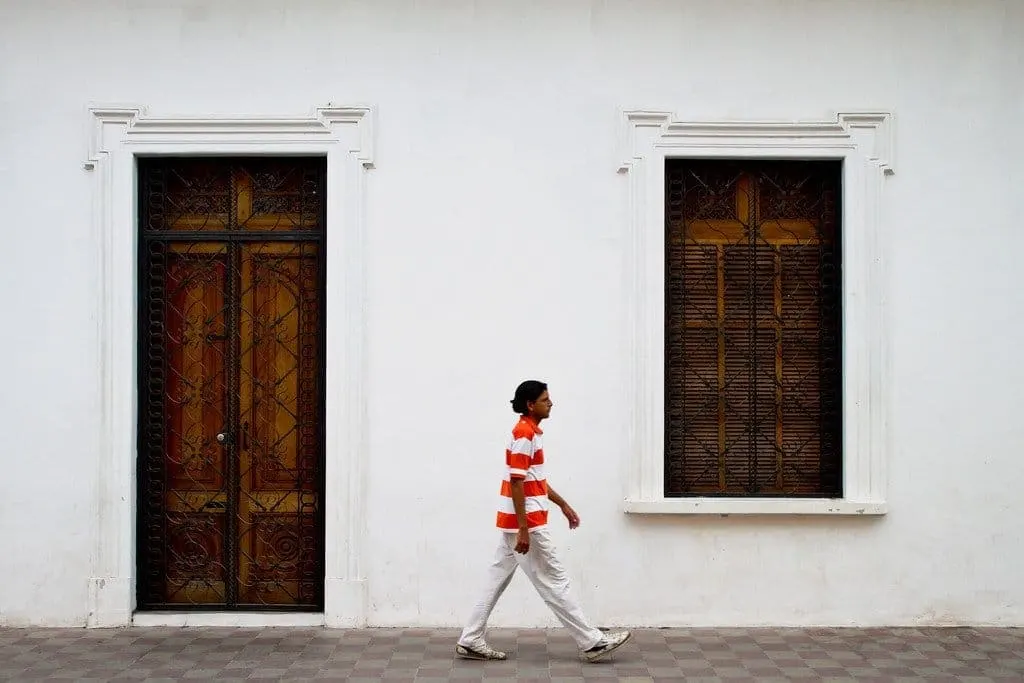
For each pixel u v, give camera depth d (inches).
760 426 246.4
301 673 206.4
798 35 243.6
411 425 240.4
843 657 217.6
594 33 242.8
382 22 242.7
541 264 241.3
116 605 239.0
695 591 240.4
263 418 246.2
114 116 240.4
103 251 240.2
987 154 243.8
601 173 242.1
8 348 240.4
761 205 245.6
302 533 245.3
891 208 243.1
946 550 241.9
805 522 241.4
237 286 246.2
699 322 246.4
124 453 239.9
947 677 204.8
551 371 241.0
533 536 207.9
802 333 246.5
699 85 243.0
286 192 246.7
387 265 241.1
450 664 212.2
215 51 242.2
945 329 242.8
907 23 244.1
